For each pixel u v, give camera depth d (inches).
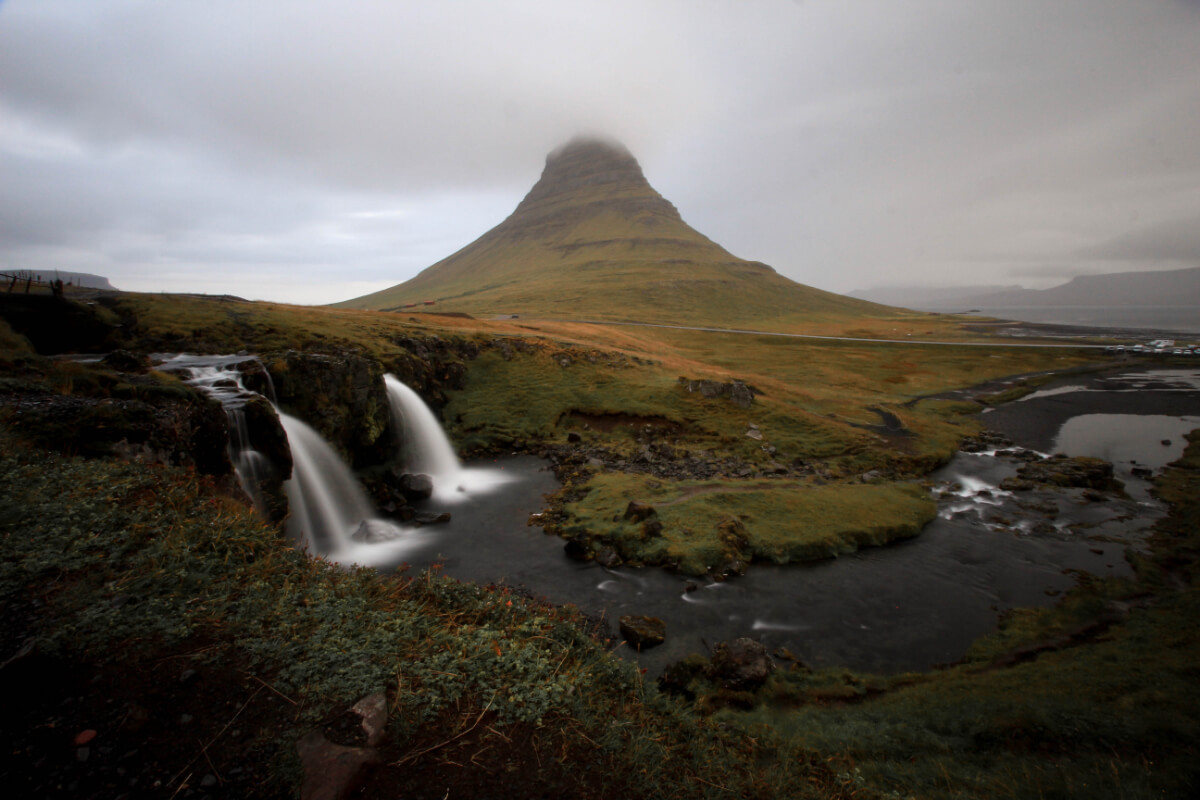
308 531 965.8
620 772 227.0
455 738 221.5
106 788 176.9
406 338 1863.9
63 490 341.7
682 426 1704.0
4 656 214.5
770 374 2955.2
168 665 228.2
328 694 225.9
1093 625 681.0
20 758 182.9
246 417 862.5
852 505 1084.5
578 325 3636.8
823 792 310.5
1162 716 414.9
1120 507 1146.0
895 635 685.3
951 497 1225.4
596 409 1796.3
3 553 271.7
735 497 1093.1
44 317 1314.0
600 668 340.8
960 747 421.1
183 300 1770.4
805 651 648.4
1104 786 337.7
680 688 550.3
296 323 1700.3
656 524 934.4
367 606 300.0
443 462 1467.8
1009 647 641.6
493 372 2043.6
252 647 243.9
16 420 474.9
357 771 194.9
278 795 183.6
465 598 354.9
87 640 229.0
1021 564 887.7
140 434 545.6
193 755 191.9
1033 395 2588.6
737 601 762.8
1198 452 1584.6
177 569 285.3
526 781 209.5
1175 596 730.8
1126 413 2198.6
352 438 1251.8
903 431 1713.8
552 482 1298.0
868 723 474.6
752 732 420.5
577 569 846.5
